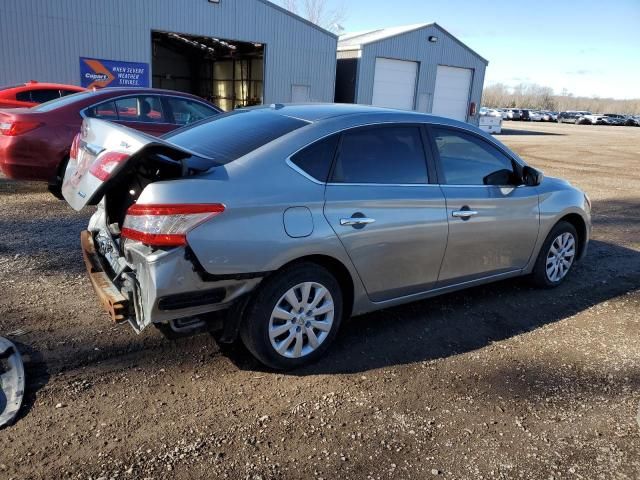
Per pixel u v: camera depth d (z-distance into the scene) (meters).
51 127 6.82
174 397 2.92
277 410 2.86
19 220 6.29
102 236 3.48
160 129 7.56
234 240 2.81
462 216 3.85
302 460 2.49
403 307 4.33
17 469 2.32
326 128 3.33
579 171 14.57
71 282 4.44
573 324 4.20
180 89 32.62
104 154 2.74
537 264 4.74
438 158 3.84
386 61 24.62
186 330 2.88
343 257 3.26
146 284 2.71
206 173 2.88
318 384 3.14
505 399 3.10
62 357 3.24
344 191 3.26
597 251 6.46
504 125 46.50
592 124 60.84
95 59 16.97
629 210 9.14
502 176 4.25
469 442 2.69
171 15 18.16
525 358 3.60
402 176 3.60
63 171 7.01
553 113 64.06
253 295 3.02
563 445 2.71
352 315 3.53
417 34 25.03
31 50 15.84
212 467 2.41
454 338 3.84
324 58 22.41
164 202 2.67
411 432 2.75
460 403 3.03
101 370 3.14
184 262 2.70
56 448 2.46
